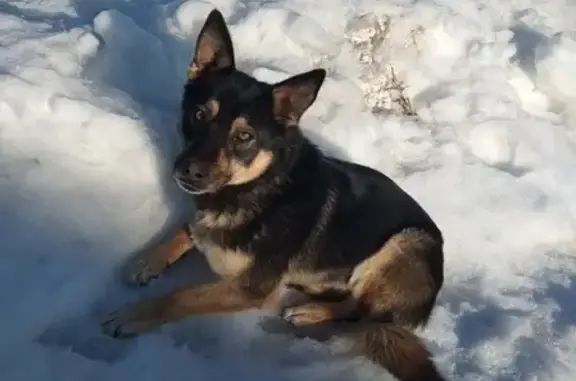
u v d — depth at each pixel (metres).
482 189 1.93
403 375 1.52
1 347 1.45
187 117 1.58
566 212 1.92
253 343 1.59
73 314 1.54
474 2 2.36
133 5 2.14
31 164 1.68
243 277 1.59
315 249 1.62
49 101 1.75
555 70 2.15
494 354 1.61
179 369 1.50
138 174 1.73
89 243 1.62
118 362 1.48
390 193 1.69
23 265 1.55
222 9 2.12
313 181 1.62
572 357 1.62
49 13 2.05
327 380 1.55
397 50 2.13
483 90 2.13
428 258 1.64
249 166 1.54
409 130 2.01
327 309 1.64
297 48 2.06
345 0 2.16
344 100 2.00
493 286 1.77
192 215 1.65
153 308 1.54
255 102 1.54
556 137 2.06
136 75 1.90
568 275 1.82
